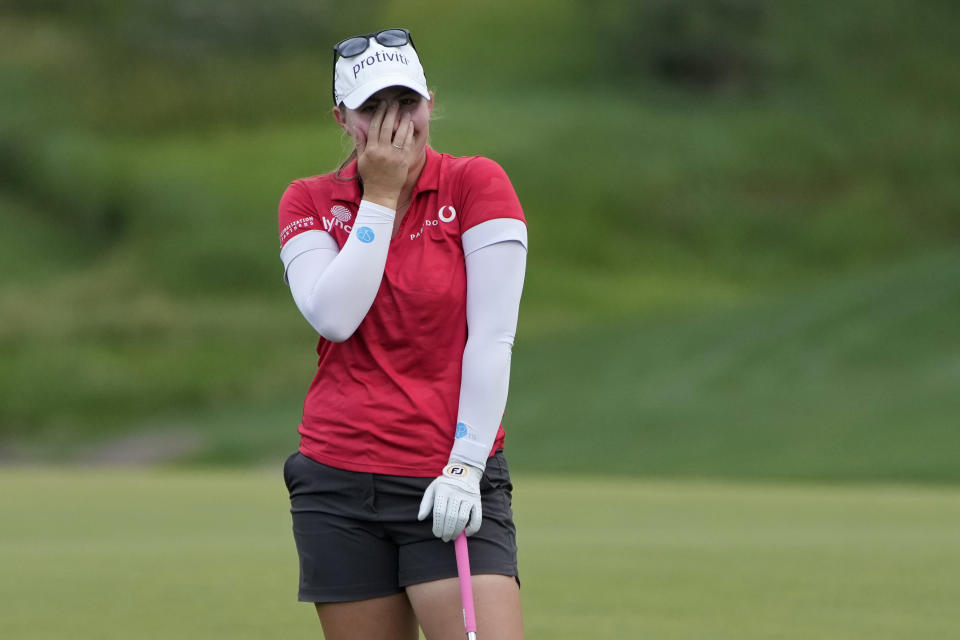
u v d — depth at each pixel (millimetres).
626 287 179250
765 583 25672
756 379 96312
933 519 42125
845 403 87438
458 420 10609
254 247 174500
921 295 106875
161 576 27125
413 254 10820
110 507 48125
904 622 20812
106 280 171375
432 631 10664
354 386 10906
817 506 47844
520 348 118688
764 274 188750
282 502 50562
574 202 196000
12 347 144750
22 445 117188
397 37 10781
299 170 196125
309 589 11141
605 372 104875
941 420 79562
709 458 77125
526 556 30688
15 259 177875
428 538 10633
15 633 20031
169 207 185125
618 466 77250
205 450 104000
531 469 79562
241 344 148375
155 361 142125
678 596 23781
